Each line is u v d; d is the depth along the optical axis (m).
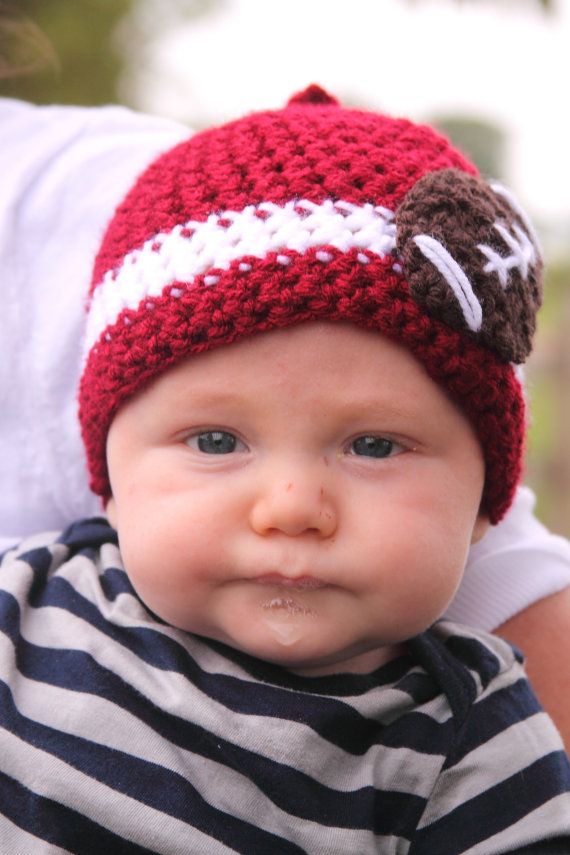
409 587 1.17
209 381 1.15
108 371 1.24
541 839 1.23
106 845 1.16
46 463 1.54
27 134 1.64
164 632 1.28
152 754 1.19
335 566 1.15
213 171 1.25
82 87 3.91
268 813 1.18
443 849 1.21
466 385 1.18
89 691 1.23
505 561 1.54
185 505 1.17
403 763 1.23
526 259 1.24
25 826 1.16
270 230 1.17
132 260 1.25
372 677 1.30
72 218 1.58
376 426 1.15
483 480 1.27
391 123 1.34
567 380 5.29
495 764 1.27
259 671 1.25
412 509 1.17
